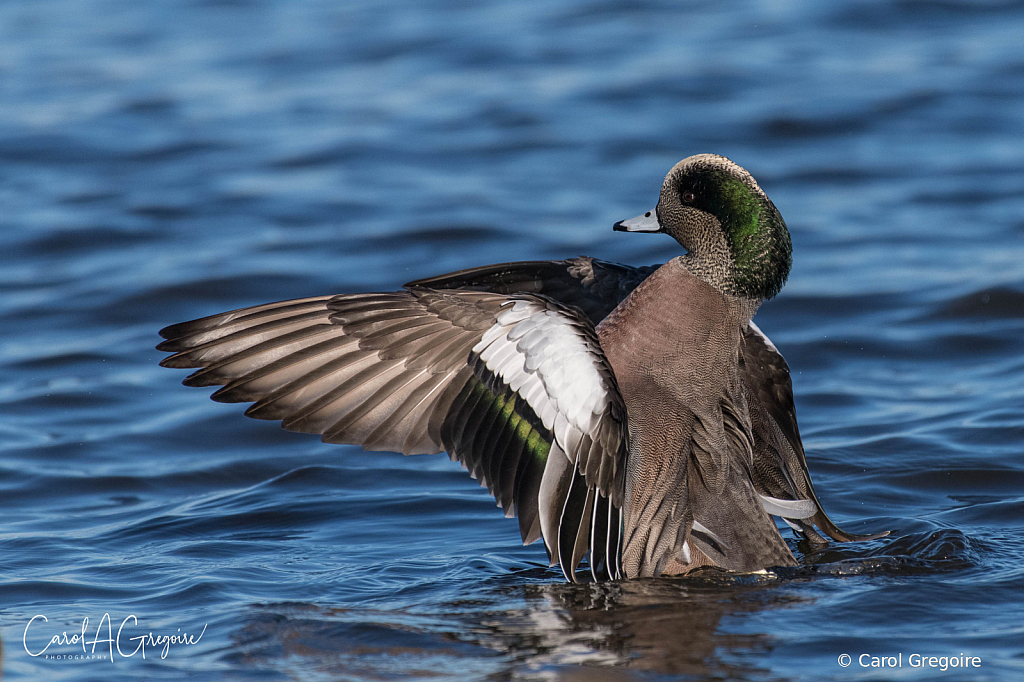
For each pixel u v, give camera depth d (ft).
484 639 23.52
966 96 76.33
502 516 32.58
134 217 62.59
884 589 25.67
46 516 33.27
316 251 58.03
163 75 87.04
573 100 79.25
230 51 92.73
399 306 27.25
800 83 80.02
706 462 27.37
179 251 58.39
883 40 88.17
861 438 38.14
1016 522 30.91
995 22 90.33
